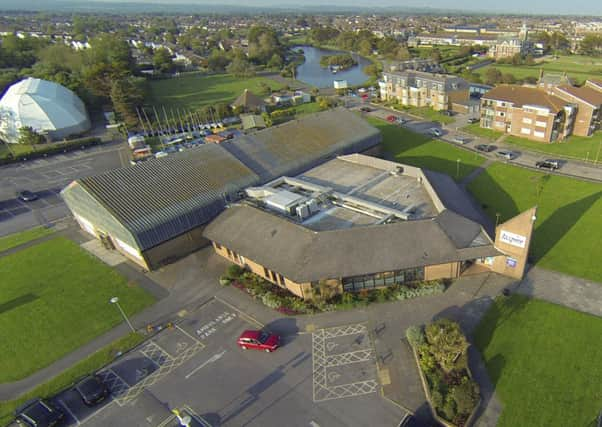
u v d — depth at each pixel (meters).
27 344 46.91
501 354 38.94
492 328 41.88
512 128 100.31
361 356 40.22
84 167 104.31
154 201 59.38
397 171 66.31
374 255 46.62
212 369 40.88
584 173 75.75
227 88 189.62
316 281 45.62
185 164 66.50
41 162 109.75
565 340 39.75
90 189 59.12
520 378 36.41
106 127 137.50
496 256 47.19
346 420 34.34
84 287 55.78
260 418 35.47
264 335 42.75
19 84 138.88
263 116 133.62
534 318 42.59
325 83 195.25
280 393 37.53
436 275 48.78
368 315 45.06
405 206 56.47
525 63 197.00
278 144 77.56
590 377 35.84
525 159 85.38
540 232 58.19
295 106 152.38
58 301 53.59
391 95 147.88
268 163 72.62
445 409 32.88
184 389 39.06
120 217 55.84
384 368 38.69
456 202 56.69
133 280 56.09
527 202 67.31
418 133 108.81
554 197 67.88
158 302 51.34
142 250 55.84
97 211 59.44
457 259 46.09
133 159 106.25
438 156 91.88
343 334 43.03
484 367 37.78
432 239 47.47
